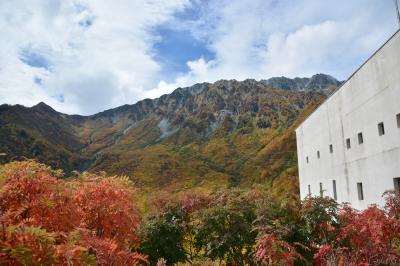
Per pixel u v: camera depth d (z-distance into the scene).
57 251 2.54
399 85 12.11
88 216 4.54
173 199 11.62
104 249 3.15
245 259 7.93
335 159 19.11
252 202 8.99
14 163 3.99
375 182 14.12
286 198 8.20
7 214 2.72
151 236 8.26
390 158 12.90
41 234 2.49
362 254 4.92
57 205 3.68
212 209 8.53
